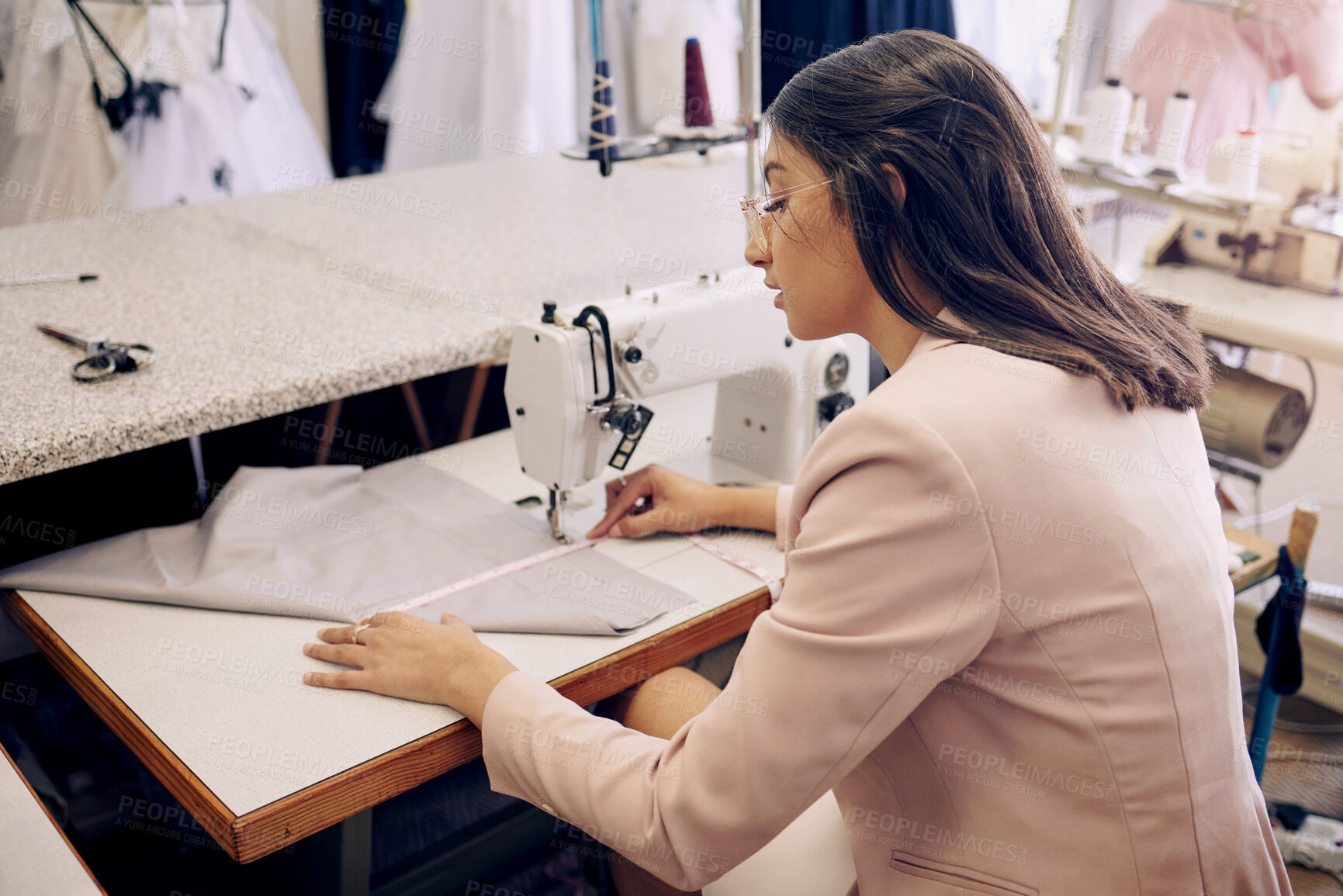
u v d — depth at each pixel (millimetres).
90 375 1579
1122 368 905
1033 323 902
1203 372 996
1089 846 909
